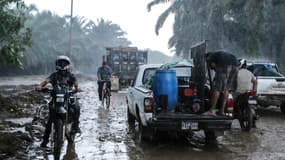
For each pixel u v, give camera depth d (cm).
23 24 963
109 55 3219
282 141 899
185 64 982
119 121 1160
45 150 771
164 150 802
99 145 833
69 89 734
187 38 3828
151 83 911
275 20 3125
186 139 920
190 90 881
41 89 711
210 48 3441
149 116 809
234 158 739
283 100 1359
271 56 3284
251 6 2906
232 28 3319
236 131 1039
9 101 1361
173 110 850
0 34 931
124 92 2484
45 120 1059
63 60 727
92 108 1489
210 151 798
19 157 714
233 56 872
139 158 733
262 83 1359
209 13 3275
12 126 998
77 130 815
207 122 810
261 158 739
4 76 4603
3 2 934
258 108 1591
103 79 1552
